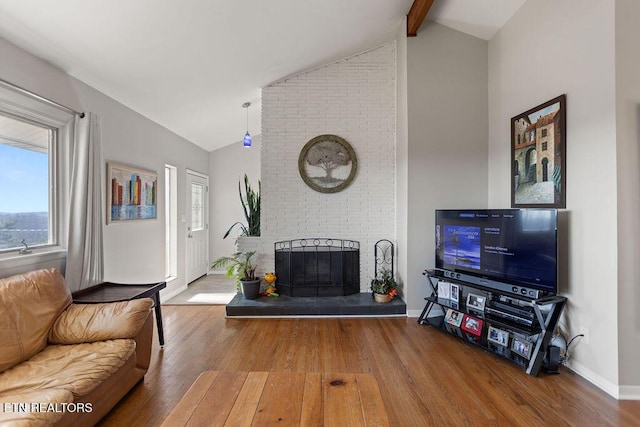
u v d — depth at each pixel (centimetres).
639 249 214
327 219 425
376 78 423
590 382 231
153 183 416
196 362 260
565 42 255
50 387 158
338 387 158
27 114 243
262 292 413
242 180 629
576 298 246
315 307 367
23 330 189
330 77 424
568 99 253
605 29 220
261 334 317
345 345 292
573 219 248
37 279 214
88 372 174
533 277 259
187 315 375
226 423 130
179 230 496
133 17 240
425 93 366
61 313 220
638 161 214
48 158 270
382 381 232
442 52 366
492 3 316
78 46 251
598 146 226
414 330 327
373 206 424
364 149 424
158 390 220
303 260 405
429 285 367
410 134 366
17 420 130
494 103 356
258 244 426
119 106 349
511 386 226
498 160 349
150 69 310
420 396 214
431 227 366
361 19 345
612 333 217
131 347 209
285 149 424
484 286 291
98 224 295
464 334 302
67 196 277
